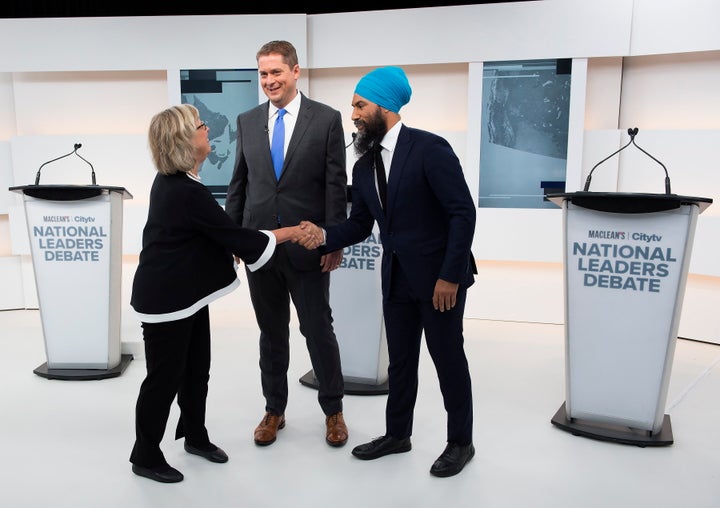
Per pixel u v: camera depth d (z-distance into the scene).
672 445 2.69
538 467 2.48
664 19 4.34
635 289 2.62
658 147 4.51
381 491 2.29
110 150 5.26
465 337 4.53
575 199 2.63
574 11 4.52
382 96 2.20
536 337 4.53
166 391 2.29
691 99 4.53
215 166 5.15
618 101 4.74
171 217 2.19
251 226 2.65
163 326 2.22
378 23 4.89
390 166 2.25
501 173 4.82
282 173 2.57
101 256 3.47
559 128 4.67
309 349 2.69
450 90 5.09
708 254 4.26
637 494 2.28
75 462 2.52
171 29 5.02
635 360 2.67
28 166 5.24
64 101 5.36
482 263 5.10
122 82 5.36
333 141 2.57
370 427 2.87
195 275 2.24
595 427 2.80
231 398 3.24
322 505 2.20
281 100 2.57
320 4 5.52
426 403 3.17
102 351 3.56
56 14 5.54
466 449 2.46
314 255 2.58
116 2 5.53
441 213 2.27
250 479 2.38
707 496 2.26
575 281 2.72
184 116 2.18
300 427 2.87
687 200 2.42
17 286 5.44
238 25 4.98
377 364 3.34
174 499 2.23
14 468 2.47
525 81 4.69
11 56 5.08
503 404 3.18
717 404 3.20
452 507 2.18
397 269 2.34
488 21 4.69
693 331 4.51
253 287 2.65
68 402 3.18
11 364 3.82
